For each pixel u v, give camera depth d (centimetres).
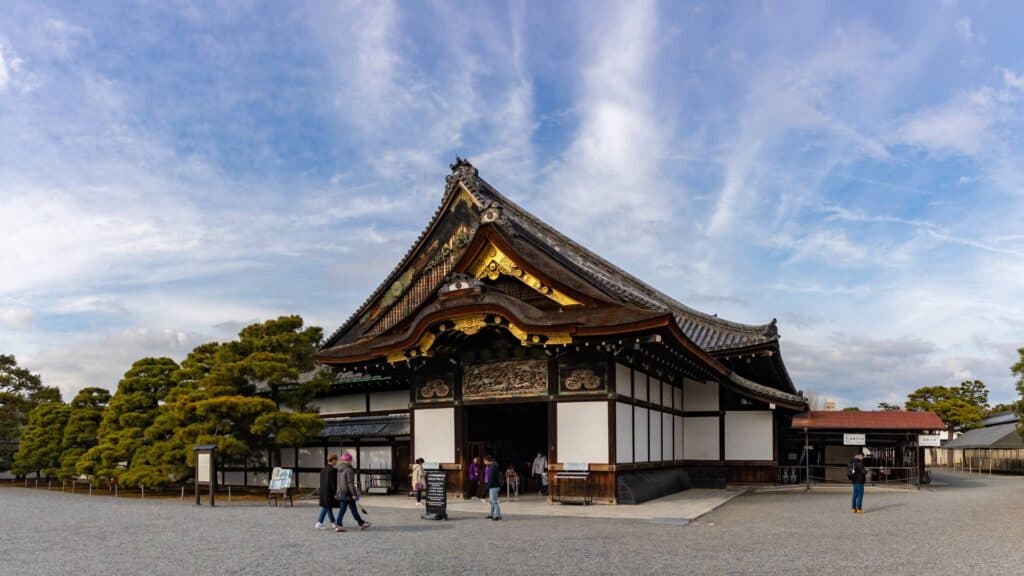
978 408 9650
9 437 7256
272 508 2973
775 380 4403
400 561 1546
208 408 3388
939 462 9106
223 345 3781
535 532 2011
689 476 3931
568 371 2891
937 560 1552
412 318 3206
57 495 4384
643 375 3225
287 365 3634
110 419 4406
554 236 4069
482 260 3123
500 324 2833
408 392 3847
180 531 2148
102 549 1792
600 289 2988
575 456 2836
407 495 3488
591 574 1394
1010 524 2203
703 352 3111
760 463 3866
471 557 1589
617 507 2670
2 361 7525
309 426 3503
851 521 2280
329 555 1636
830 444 4362
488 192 3912
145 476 3669
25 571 1496
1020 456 6531
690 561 1532
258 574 1422
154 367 4491
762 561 1533
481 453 3319
